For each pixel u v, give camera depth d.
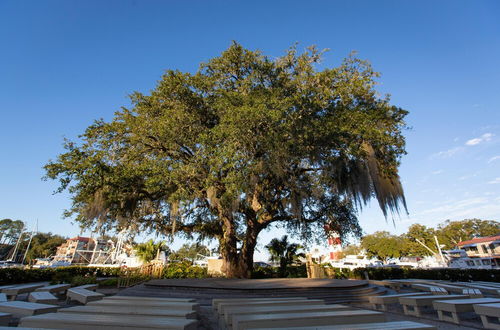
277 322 3.20
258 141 10.55
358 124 10.82
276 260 17.30
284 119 10.68
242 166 10.37
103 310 3.91
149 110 12.76
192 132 12.20
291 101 10.95
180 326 2.80
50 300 6.02
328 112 12.27
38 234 75.44
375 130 10.44
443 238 46.88
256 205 13.05
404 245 46.00
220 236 15.45
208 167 11.48
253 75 12.98
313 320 3.33
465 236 52.91
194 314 3.83
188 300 5.34
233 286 8.23
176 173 10.68
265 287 8.00
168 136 11.47
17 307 4.84
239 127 10.05
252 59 14.13
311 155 12.12
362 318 3.52
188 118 12.27
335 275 17.09
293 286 8.18
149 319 3.18
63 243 74.00
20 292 7.94
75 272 17.66
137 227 15.05
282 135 10.52
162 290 8.62
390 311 6.50
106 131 11.71
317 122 11.22
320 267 15.88
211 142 10.69
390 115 12.71
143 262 21.88
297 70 14.15
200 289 8.25
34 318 3.22
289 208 14.70
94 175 10.60
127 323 2.91
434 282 10.61
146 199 13.34
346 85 12.12
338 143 11.24
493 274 14.75
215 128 10.62
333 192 13.61
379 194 10.80
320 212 15.62
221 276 14.09
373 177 10.81
